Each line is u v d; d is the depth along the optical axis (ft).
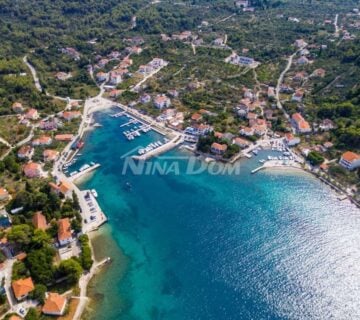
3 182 614.75
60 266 455.63
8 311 417.08
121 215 577.84
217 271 485.56
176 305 443.73
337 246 520.01
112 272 483.51
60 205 571.69
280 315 428.56
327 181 644.69
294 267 487.61
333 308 434.71
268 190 632.79
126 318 427.33
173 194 623.77
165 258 505.66
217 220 569.64
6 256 481.05
